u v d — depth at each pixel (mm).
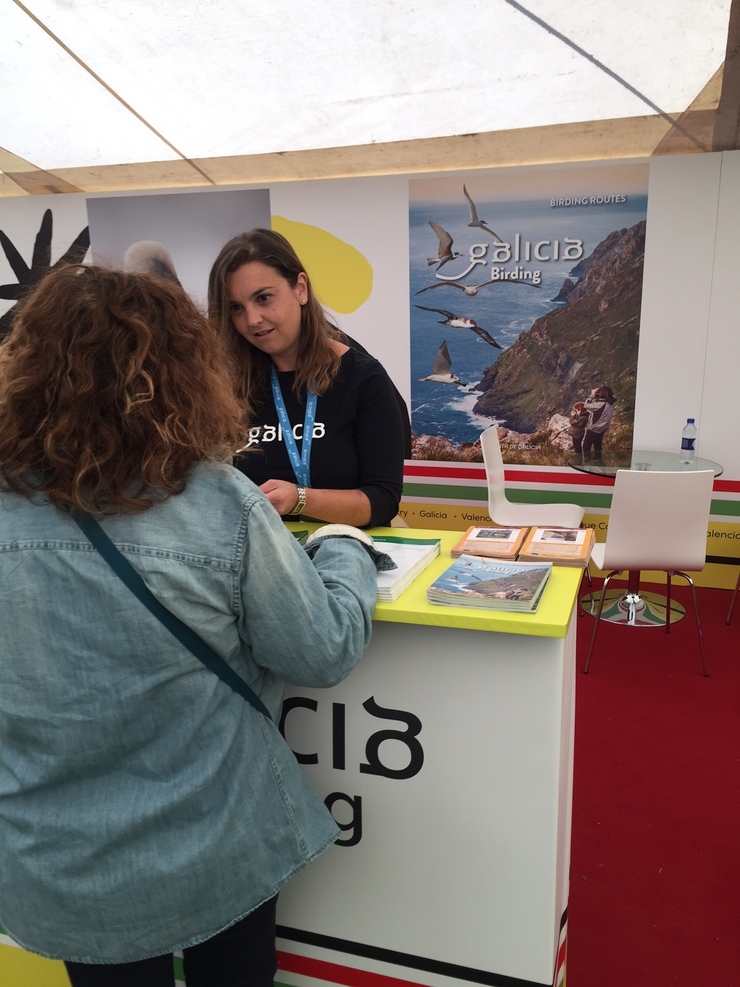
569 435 4336
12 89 3564
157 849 890
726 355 3986
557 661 1184
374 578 1163
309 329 1737
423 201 4273
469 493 4582
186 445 833
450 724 1271
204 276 4699
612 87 3383
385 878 1380
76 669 847
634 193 3939
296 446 1788
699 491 3049
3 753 908
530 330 4266
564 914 1499
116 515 838
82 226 4809
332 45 3139
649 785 2434
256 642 921
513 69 3273
